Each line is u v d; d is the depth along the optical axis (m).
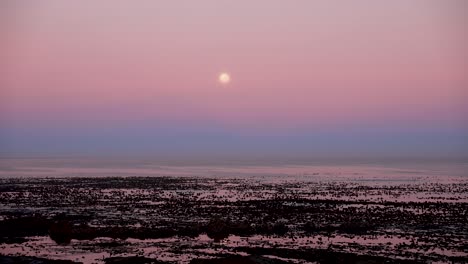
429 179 124.00
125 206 71.44
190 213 64.62
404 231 51.78
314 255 41.19
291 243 46.12
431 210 66.38
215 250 43.44
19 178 124.69
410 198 81.12
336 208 68.69
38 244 46.31
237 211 66.31
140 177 131.50
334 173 150.62
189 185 107.06
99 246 45.41
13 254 42.12
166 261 39.34
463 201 76.88
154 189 97.69
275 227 53.38
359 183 112.00
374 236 49.22
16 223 54.22
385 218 59.75
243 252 42.59
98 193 89.31
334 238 48.44
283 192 91.62
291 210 66.69
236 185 107.12
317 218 60.16
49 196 83.75
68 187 100.31
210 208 69.12
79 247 44.94
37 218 56.06
